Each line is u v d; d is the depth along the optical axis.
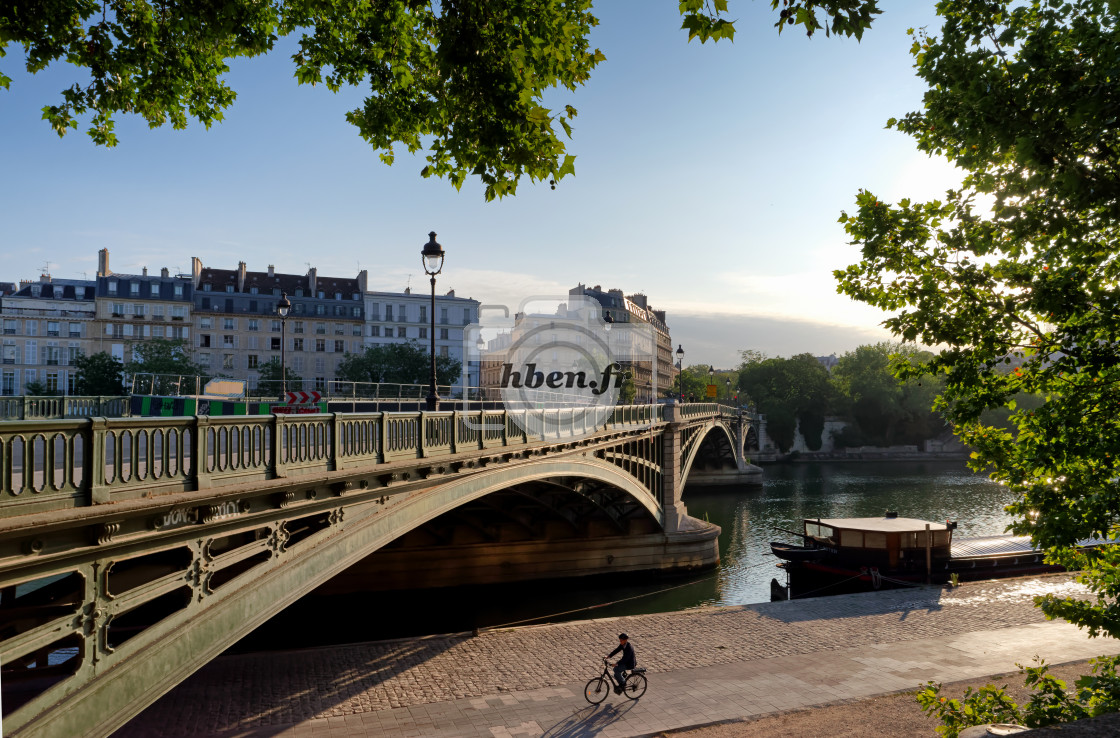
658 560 35.91
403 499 14.98
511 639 21.08
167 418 8.59
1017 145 6.42
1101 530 8.22
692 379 129.25
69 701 7.27
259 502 10.42
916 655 20.03
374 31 8.45
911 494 70.50
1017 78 6.46
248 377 91.56
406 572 31.83
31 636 6.89
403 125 9.14
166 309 87.81
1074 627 22.97
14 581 6.78
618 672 16.06
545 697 16.28
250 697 16.02
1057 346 7.99
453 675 17.80
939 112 7.45
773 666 18.92
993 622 23.66
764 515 58.00
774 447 121.44
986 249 7.91
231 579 10.00
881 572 31.59
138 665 8.26
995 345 8.16
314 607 30.64
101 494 7.59
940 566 31.84
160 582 8.67
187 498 8.66
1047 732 4.79
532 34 7.23
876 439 123.69
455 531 32.88
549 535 33.91
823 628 22.80
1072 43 6.44
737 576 36.94
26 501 6.77
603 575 34.62
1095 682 8.16
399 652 19.66
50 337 83.00
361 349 97.38
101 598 7.79
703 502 67.00
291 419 11.05
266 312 93.06
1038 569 32.66
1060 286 7.47
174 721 14.61
